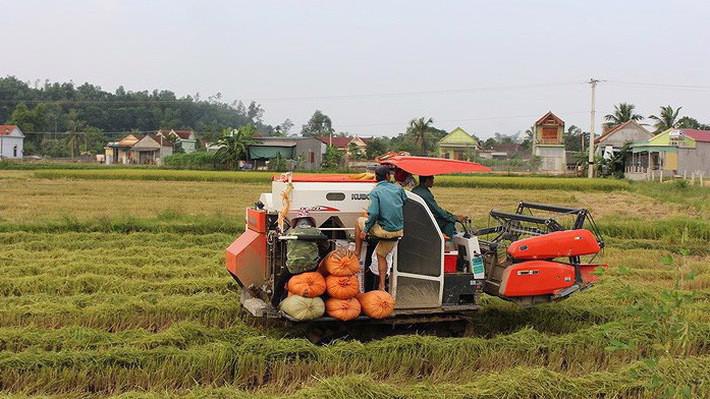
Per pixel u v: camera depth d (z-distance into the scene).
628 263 13.80
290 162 57.56
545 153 67.81
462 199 29.59
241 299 8.45
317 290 7.29
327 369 6.92
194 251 13.79
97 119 138.00
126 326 8.45
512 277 8.14
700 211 24.34
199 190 32.22
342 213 7.88
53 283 10.16
